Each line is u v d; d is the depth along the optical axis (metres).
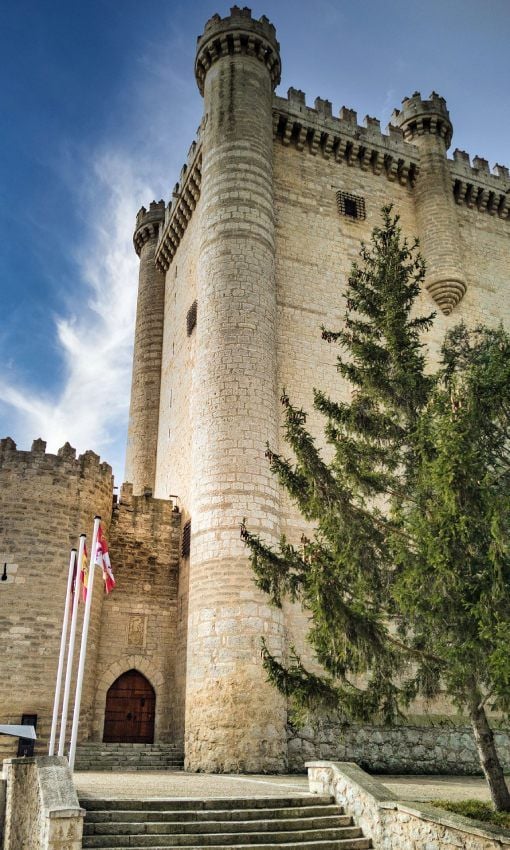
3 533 22.36
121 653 24.81
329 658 12.73
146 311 37.47
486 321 30.53
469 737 20.81
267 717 18.56
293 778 16.33
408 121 33.00
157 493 33.09
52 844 9.14
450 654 10.96
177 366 32.34
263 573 13.48
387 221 15.94
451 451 10.86
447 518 10.76
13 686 20.69
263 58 28.52
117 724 24.09
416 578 11.26
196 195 30.64
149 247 38.91
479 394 12.34
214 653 19.19
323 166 30.02
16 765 13.46
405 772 19.69
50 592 22.16
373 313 15.00
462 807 10.71
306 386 25.16
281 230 27.61
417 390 13.68
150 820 10.74
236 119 26.62
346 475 13.38
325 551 12.89
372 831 11.04
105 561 17.12
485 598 10.37
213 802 11.40
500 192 33.62
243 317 23.22
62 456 24.20
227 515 20.69
